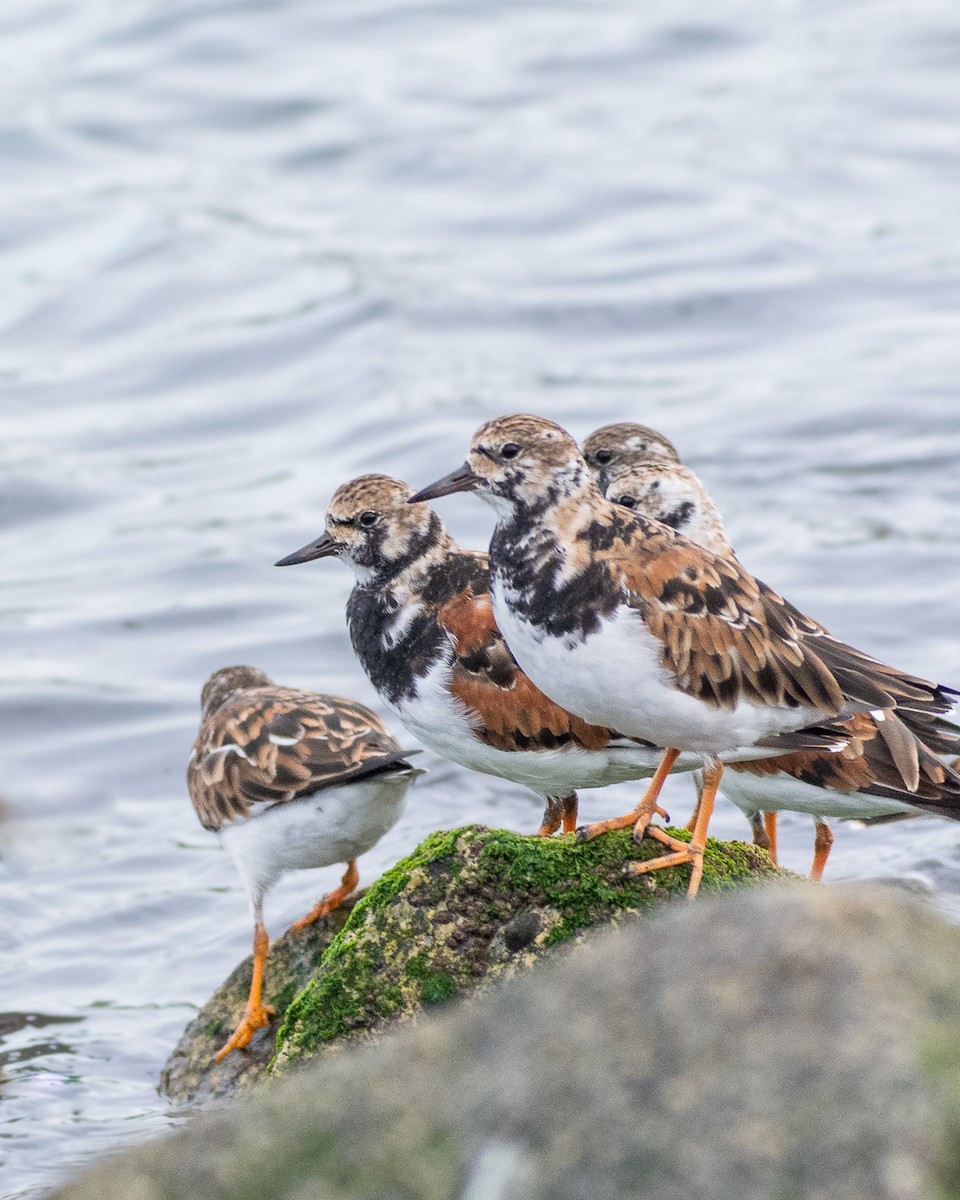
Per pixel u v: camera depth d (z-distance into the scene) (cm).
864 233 2580
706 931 521
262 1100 550
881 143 2847
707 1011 500
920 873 1146
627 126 2961
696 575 891
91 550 1939
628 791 1355
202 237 2636
